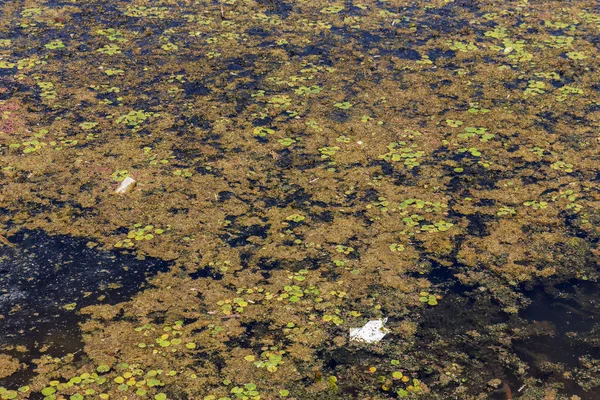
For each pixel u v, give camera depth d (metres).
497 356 5.35
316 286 5.89
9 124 7.97
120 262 6.13
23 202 6.80
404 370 5.20
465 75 9.23
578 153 7.68
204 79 9.03
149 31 10.23
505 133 8.02
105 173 7.22
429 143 7.82
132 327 5.49
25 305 5.70
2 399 4.86
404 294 5.85
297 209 6.79
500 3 11.45
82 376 5.05
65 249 6.27
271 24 10.57
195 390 4.96
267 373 5.12
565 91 8.90
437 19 10.82
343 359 5.27
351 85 8.95
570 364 5.30
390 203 6.89
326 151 7.64
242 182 7.14
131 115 8.22
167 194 6.94
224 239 6.39
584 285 6.02
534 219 6.72
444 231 6.54
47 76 9.01
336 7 11.19
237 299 5.75
